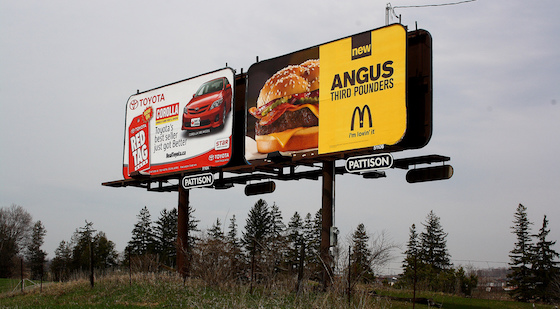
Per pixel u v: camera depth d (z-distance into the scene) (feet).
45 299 91.25
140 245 230.48
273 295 69.15
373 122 79.92
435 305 72.38
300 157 88.48
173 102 114.73
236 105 108.88
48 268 288.51
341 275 66.18
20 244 288.10
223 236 95.09
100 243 238.48
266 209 191.01
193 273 96.12
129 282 97.86
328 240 84.58
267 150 94.12
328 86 86.28
